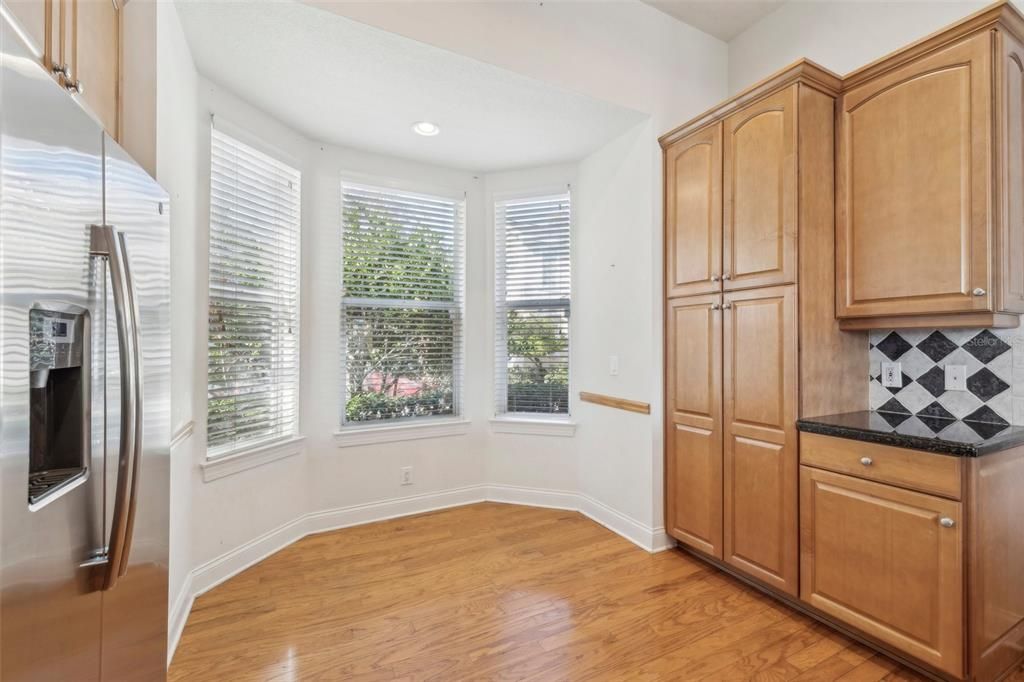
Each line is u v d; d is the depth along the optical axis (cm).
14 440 73
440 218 338
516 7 222
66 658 89
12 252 72
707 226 238
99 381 98
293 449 274
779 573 202
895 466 164
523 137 290
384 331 318
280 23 187
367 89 234
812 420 194
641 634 188
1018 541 164
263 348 258
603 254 304
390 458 314
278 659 172
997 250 159
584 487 321
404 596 215
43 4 101
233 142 239
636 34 259
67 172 87
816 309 200
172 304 180
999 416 185
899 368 212
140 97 157
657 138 265
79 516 92
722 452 229
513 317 345
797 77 196
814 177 200
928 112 175
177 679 161
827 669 167
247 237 247
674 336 258
